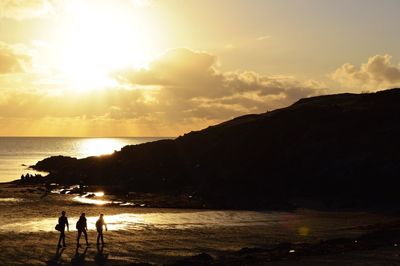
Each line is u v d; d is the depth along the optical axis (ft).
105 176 333.01
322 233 141.28
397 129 286.25
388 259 92.43
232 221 169.48
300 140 300.81
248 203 222.48
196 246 119.03
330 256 96.53
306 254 99.91
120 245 119.03
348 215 189.37
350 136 289.12
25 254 106.93
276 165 281.74
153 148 371.97
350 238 122.62
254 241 127.24
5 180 377.50
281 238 132.26
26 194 250.16
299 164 274.57
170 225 156.35
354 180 244.63
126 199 234.79
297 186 254.88
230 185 264.72
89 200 229.25
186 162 324.39
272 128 325.01
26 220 160.66
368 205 216.13
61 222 114.52
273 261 92.07
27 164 573.74
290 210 205.26
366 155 261.03
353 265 86.63
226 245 120.88
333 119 315.99
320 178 254.27
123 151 399.44
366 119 307.58
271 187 255.70
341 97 389.19
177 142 371.56
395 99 344.49
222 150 320.29
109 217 173.06
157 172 316.19
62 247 115.03
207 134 362.33
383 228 142.82
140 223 159.94
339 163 259.60
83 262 99.71
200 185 275.18
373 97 361.10
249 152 306.14
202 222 165.48
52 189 279.69
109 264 98.02
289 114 337.93
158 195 253.24
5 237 128.26
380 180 240.12
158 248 115.85
